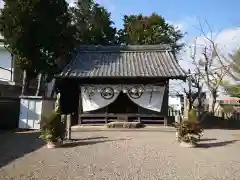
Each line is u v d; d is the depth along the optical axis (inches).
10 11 703.1
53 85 995.9
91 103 705.6
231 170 299.6
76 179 262.1
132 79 700.0
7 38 722.8
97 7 1423.5
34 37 744.3
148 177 269.4
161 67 717.9
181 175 278.4
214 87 1178.6
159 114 699.4
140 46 829.2
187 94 1011.3
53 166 310.5
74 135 562.6
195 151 397.7
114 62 763.4
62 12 795.4
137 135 566.6
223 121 965.2
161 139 507.2
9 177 268.8
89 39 1384.1
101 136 547.2
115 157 354.3
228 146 442.9
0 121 655.8
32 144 450.6
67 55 909.2
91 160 338.6
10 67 933.2
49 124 418.0
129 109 776.9
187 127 433.7
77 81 725.9
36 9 723.4
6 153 379.9
